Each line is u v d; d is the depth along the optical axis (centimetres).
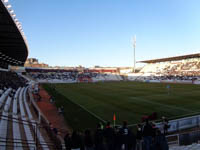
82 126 1375
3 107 1405
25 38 2456
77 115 1706
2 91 2053
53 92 3531
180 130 1217
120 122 1434
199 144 815
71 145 563
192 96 2694
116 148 599
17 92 2612
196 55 6181
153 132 612
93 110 1892
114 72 10762
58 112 1834
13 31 1855
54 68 9775
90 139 584
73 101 2452
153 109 1859
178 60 7794
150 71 8350
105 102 2317
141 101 2339
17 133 926
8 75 4203
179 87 4188
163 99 2470
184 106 1984
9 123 1048
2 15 1366
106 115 1673
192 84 5066
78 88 4316
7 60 5200
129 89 3928
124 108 1939
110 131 618
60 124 1439
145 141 606
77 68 10412
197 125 1301
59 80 7112
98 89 4016
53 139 927
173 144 907
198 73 5972
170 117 1556
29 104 2064
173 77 6381
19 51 3456
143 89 3862
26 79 5769
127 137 596
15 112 1366
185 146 790
